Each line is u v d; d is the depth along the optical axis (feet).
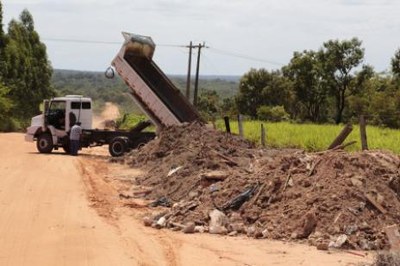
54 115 109.50
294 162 51.21
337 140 62.64
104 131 106.73
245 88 273.54
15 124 212.43
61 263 35.76
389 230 41.88
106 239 42.16
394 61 247.91
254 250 40.04
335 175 47.50
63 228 45.24
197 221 47.26
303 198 46.39
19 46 243.60
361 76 250.98
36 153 109.29
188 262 36.50
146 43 104.17
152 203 56.39
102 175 78.38
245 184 51.08
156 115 101.96
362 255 39.27
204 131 86.28
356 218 43.42
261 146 94.99
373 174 47.39
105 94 497.05
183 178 62.03
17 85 231.50
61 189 64.23
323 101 263.08
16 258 36.63
